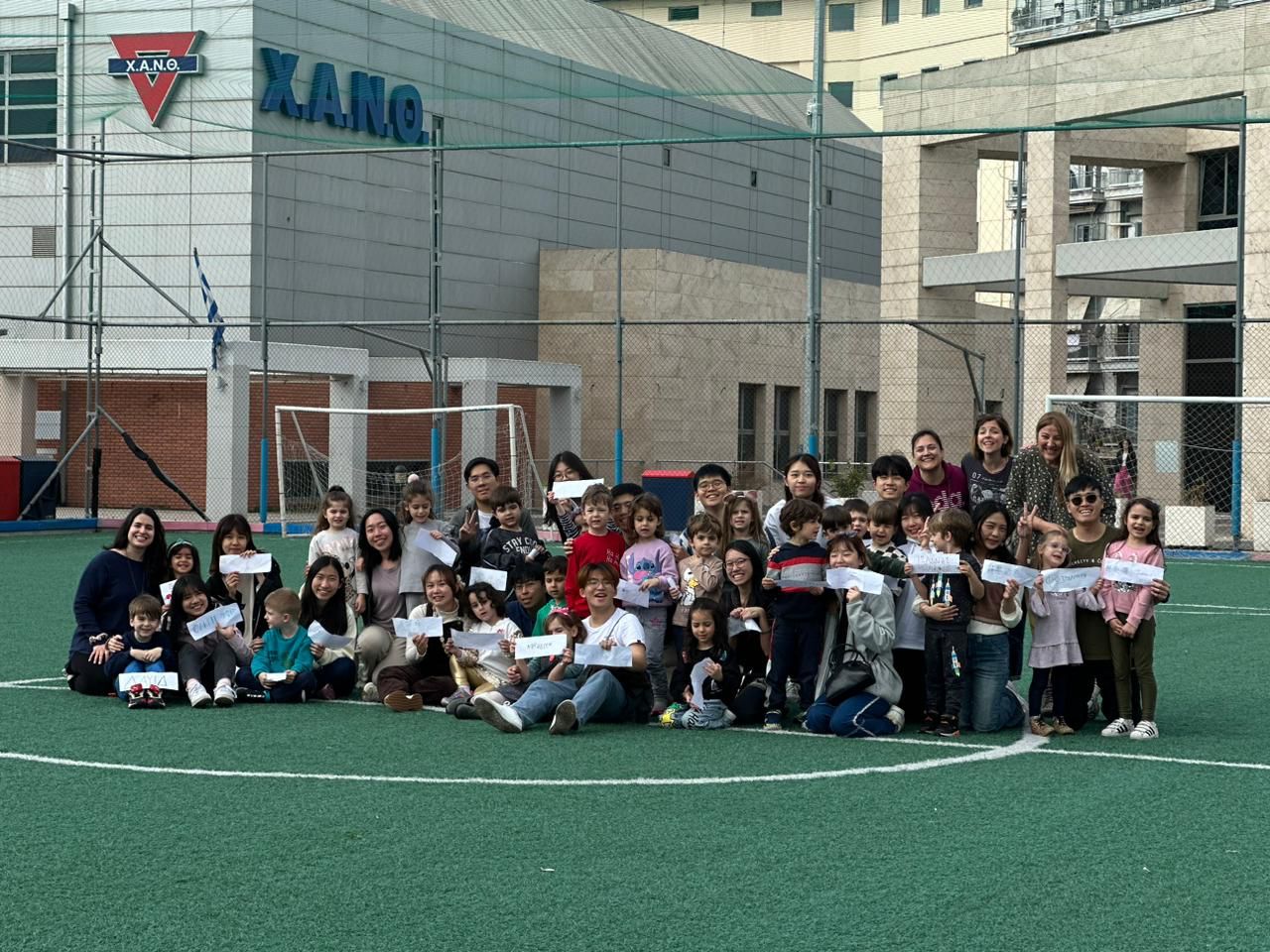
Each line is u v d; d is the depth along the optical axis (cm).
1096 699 1057
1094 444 3083
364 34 3419
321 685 1080
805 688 995
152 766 855
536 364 3506
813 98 2311
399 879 638
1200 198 3238
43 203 3303
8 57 3306
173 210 3266
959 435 3422
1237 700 1095
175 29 3225
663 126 4081
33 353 3009
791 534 982
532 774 838
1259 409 2628
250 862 662
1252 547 2438
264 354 2611
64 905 601
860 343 4491
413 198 3619
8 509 2644
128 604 1095
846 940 565
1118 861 672
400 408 3525
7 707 1034
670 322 2375
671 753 900
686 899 612
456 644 1030
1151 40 2734
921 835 714
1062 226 3103
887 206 3359
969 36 3062
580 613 1023
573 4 3897
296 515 3053
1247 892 628
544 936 567
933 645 962
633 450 3816
